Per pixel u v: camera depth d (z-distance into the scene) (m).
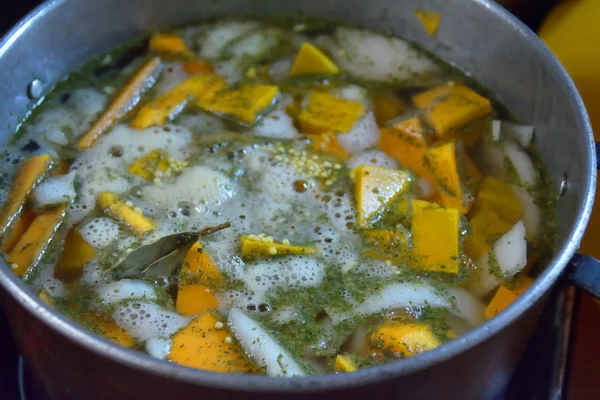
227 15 0.60
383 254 0.49
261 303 0.47
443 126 0.54
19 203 0.50
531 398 0.51
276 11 0.60
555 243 0.50
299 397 0.39
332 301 0.47
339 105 0.55
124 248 0.49
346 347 0.46
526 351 0.53
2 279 0.41
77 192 0.51
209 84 0.56
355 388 0.39
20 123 0.54
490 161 0.54
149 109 0.54
